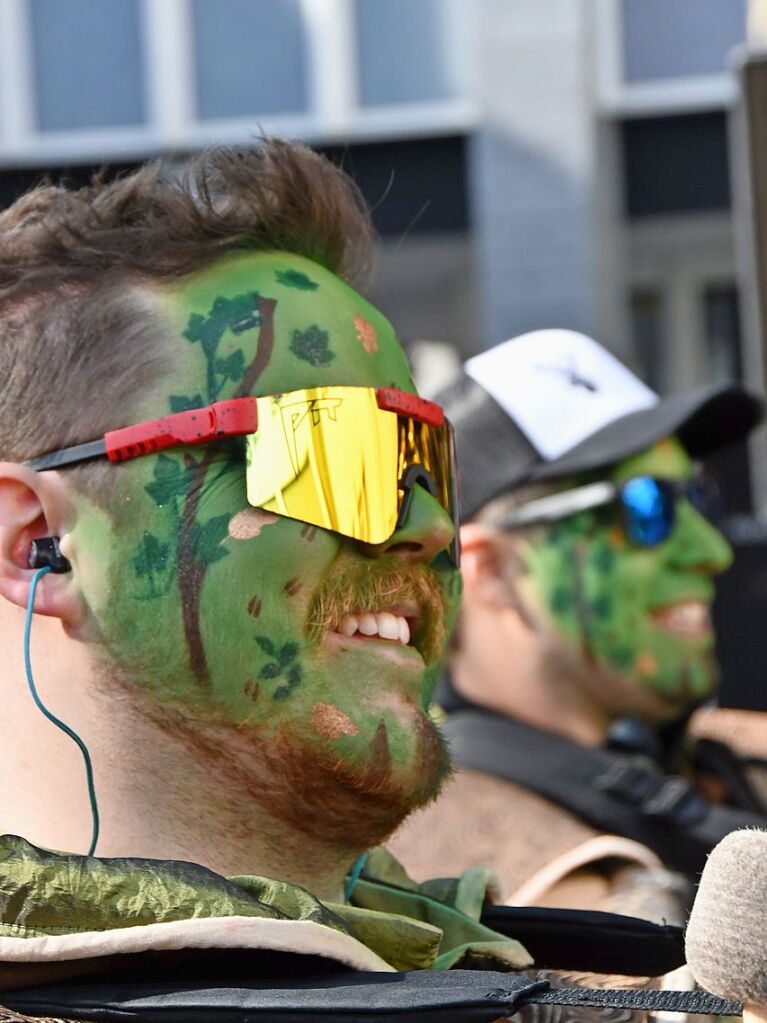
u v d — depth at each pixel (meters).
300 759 1.07
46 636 1.10
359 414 1.09
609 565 2.08
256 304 1.12
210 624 1.06
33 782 1.10
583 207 6.70
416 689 1.11
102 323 1.11
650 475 2.10
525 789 1.92
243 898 1.00
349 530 1.08
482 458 2.11
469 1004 0.91
